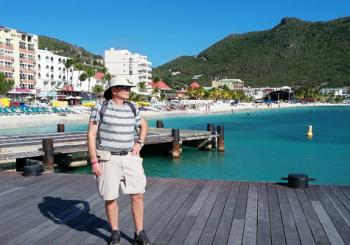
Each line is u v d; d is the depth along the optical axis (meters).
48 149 18.95
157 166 23.89
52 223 7.21
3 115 59.38
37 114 62.72
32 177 11.20
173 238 6.44
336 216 7.64
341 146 34.88
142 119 6.15
